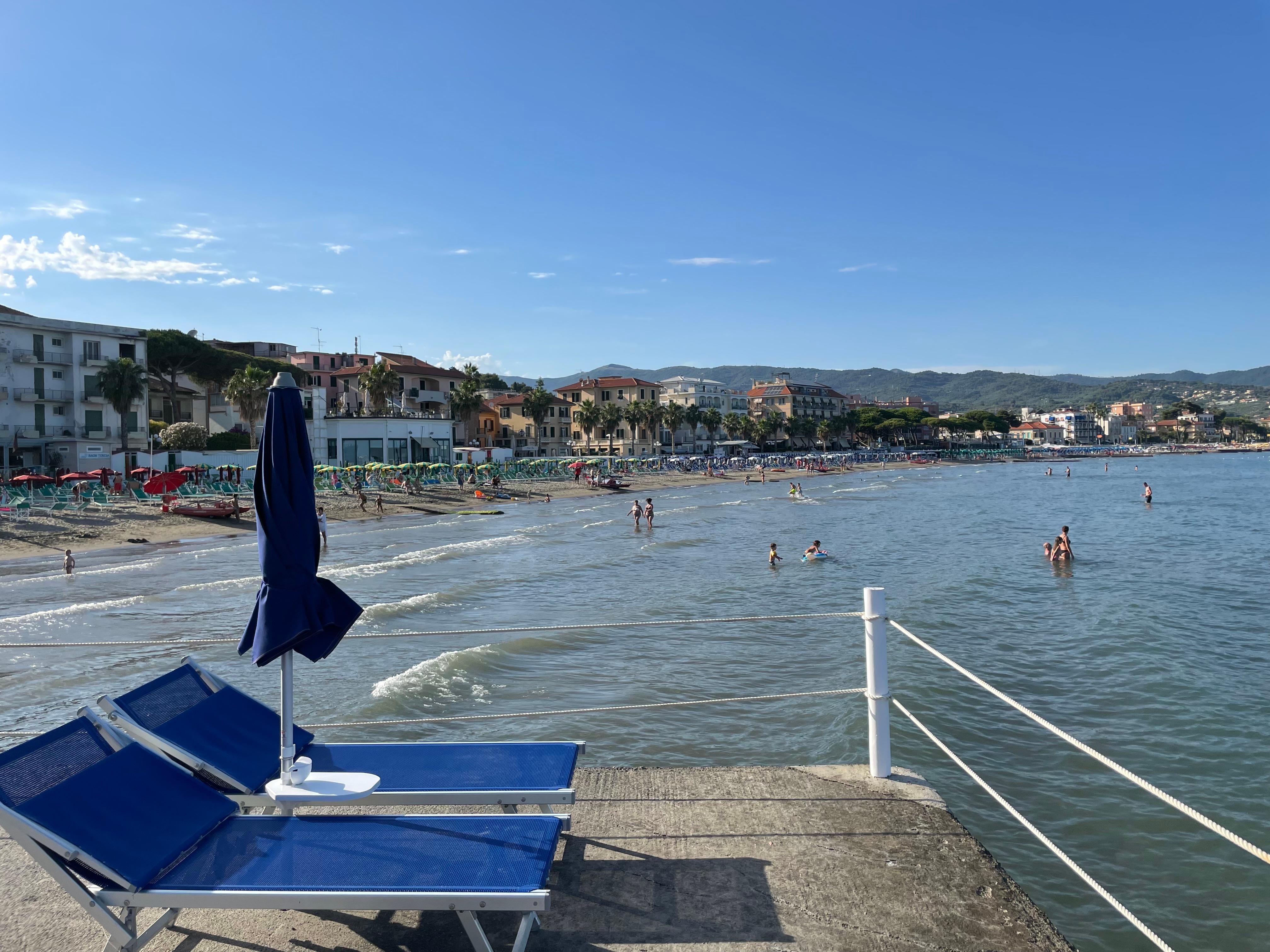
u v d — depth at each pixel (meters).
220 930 3.46
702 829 4.22
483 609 21.58
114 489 47.75
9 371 53.03
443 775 3.87
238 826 3.39
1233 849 8.33
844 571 28.55
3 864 4.06
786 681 14.55
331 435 67.50
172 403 71.69
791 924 3.37
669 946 3.23
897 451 191.38
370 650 17.14
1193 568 28.09
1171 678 14.20
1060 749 11.05
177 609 21.73
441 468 67.50
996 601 22.12
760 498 75.81
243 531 42.31
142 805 3.26
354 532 44.19
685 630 18.84
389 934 3.41
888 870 3.78
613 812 4.45
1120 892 7.59
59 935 3.43
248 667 15.69
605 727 12.13
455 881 2.92
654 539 40.31
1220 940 6.84
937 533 42.81
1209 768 10.31
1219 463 173.25
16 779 3.02
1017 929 3.33
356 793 3.60
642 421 129.75
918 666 15.09
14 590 25.47
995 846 8.46
